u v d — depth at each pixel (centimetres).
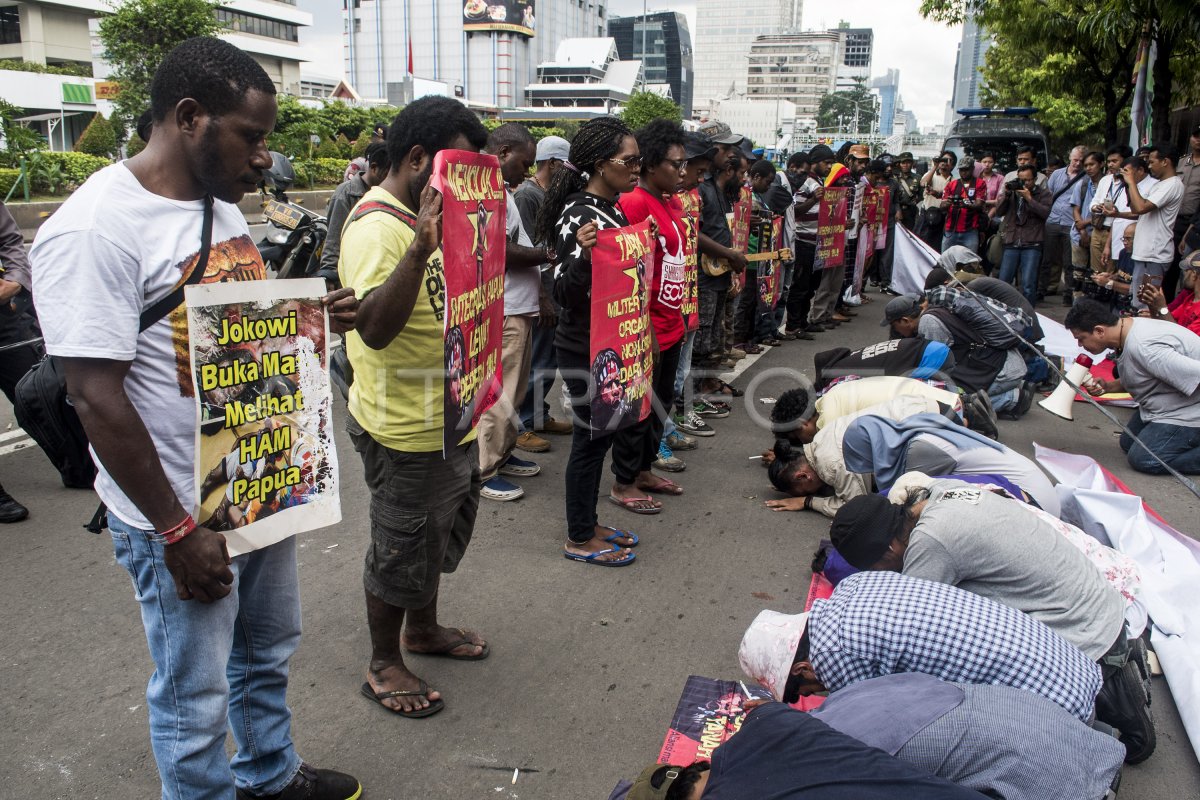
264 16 6291
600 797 251
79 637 323
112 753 262
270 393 203
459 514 289
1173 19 967
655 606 359
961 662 215
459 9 13925
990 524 265
